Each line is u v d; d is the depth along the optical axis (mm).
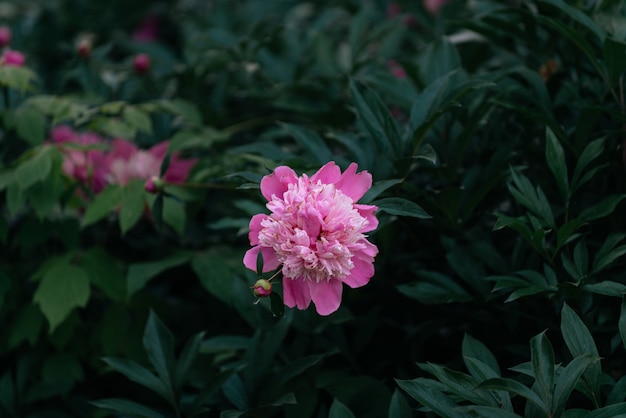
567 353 1198
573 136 1342
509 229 1336
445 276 1269
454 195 1273
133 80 1825
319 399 1378
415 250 1407
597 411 1030
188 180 1530
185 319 1542
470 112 1369
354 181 1119
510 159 1312
